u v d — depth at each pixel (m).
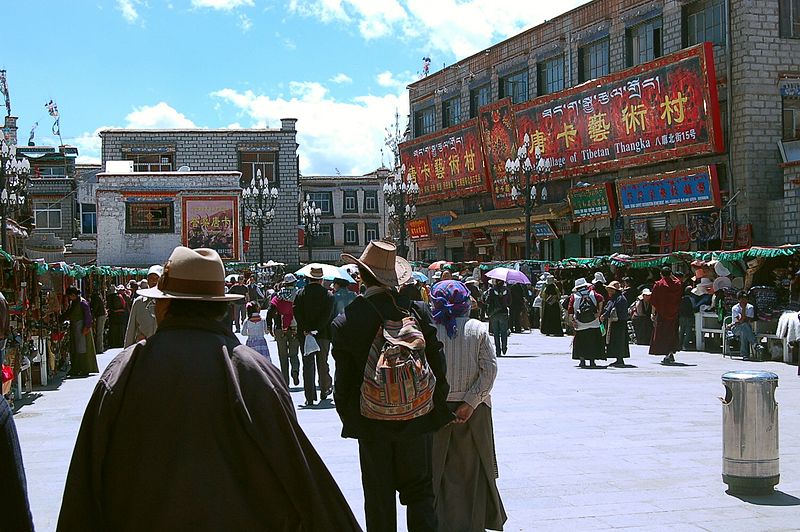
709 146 27.55
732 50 27.20
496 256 41.09
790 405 11.84
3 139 25.61
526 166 30.84
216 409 3.05
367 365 4.99
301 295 12.48
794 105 27.41
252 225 54.19
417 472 5.16
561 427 10.18
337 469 8.06
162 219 42.22
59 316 17.34
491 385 5.79
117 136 53.22
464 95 43.38
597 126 32.09
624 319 17.20
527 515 6.50
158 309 3.39
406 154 46.22
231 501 2.97
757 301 19.47
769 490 7.05
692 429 10.00
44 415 11.98
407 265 5.43
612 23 32.78
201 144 53.97
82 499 3.01
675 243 29.45
